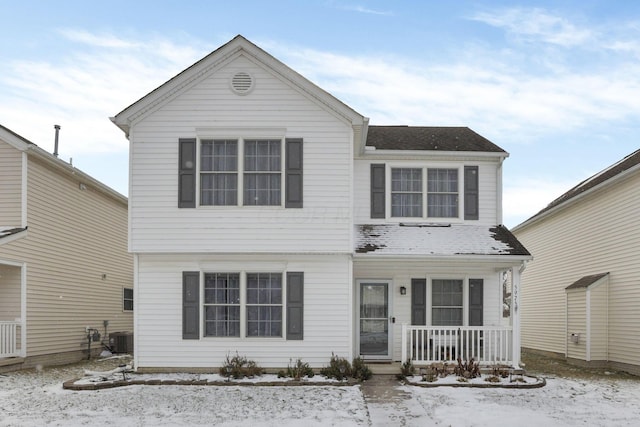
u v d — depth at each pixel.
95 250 20.98
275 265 14.28
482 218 16.33
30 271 16.48
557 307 21.11
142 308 14.22
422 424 9.80
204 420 9.93
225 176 14.39
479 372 13.66
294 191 14.23
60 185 18.41
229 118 14.39
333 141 14.36
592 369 17.09
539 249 23.31
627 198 16.59
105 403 11.08
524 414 10.45
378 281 15.88
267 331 14.26
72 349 18.92
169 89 14.35
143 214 14.23
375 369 14.26
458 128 18.84
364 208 16.36
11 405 10.90
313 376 13.52
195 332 14.09
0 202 16.36
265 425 9.66
